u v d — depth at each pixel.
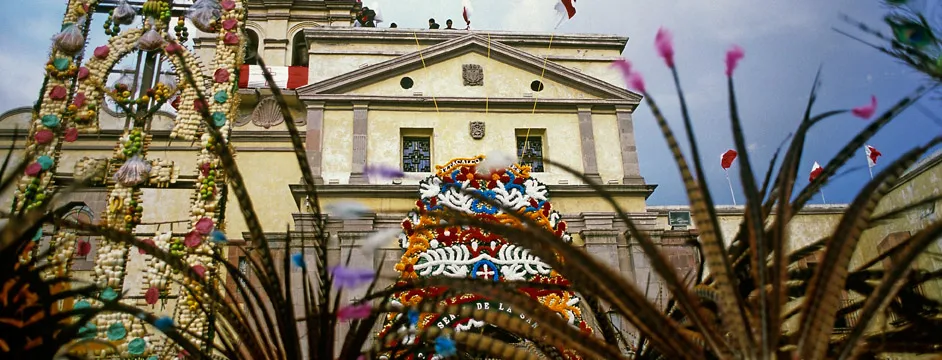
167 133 21.94
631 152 20.95
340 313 6.10
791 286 6.38
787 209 5.66
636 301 5.13
